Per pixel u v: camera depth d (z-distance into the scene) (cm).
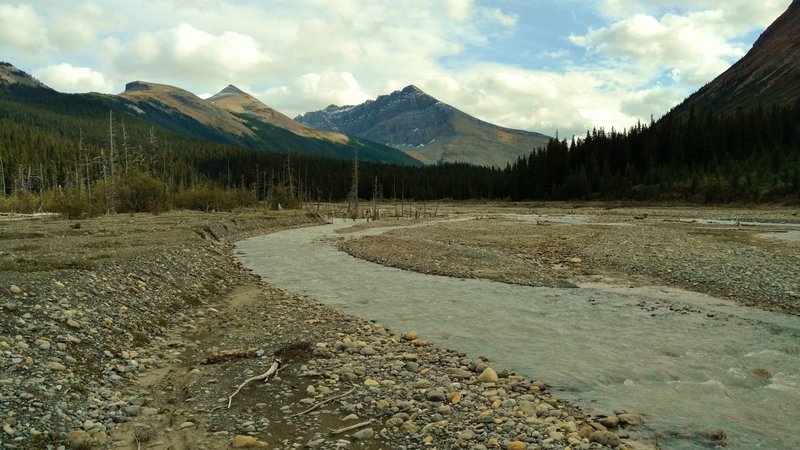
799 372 1255
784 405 1059
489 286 2488
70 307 1379
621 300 2141
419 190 16038
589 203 10781
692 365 1312
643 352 1425
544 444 867
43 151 12138
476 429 927
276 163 17588
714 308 1969
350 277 2769
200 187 9694
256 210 9838
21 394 897
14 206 7944
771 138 10962
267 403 1047
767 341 1518
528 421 963
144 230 3916
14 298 1311
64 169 11569
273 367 1233
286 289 2427
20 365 997
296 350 1383
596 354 1409
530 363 1339
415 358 1350
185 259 2592
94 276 1722
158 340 1437
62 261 1891
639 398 1101
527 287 2458
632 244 3747
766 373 1242
